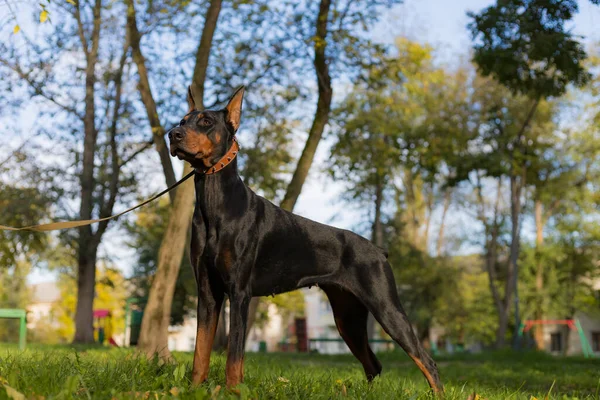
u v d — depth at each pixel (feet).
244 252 15.93
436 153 80.07
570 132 107.65
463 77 92.07
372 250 18.16
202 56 33.81
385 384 17.87
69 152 65.36
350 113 57.98
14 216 63.21
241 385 13.75
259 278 16.62
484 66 44.83
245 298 15.88
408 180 115.55
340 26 41.16
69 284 145.28
